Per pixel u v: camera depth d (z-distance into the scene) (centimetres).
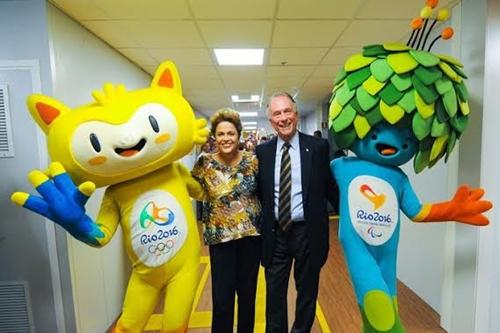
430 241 234
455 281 192
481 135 168
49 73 183
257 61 336
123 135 114
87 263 210
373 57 129
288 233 155
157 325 215
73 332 195
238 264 162
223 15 215
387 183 130
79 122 115
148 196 127
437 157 131
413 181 254
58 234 190
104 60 258
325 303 245
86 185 109
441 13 138
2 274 191
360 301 128
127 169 120
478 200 131
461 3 184
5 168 187
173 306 129
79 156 114
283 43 277
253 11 210
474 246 176
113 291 247
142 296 130
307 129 907
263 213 156
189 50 290
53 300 193
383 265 133
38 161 185
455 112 122
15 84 183
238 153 161
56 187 110
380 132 126
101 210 128
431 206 132
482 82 167
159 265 125
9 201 188
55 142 116
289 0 195
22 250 191
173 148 127
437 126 121
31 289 193
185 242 130
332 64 350
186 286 130
